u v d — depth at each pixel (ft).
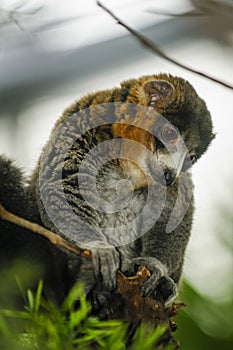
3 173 5.37
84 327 4.17
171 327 4.94
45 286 5.19
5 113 5.93
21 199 5.33
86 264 5.20
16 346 3.88
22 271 5.16
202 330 5.02
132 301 4.89
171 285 5.23
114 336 4.14
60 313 4.19
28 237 5.24
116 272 5.03
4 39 5.34
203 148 5.47
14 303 5.03
